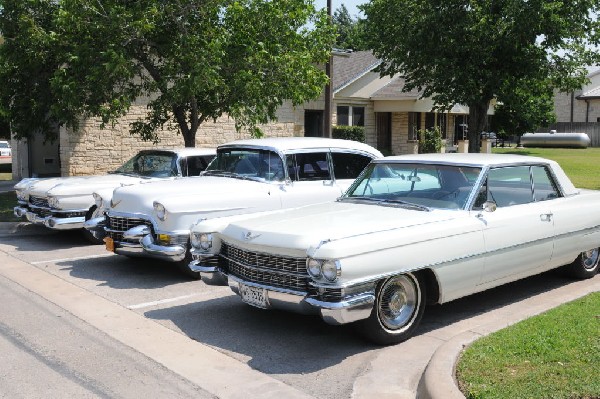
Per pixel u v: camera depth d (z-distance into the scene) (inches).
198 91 493.4
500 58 661.3
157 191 317.7
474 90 653.3
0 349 216.1
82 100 490.9
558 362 181.9
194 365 201.2
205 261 246.8
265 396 177.2
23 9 497.7
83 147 676.7
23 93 533.6
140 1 484.1
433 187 256.2
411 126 1175.0
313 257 199.0
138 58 530.0
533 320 224.4
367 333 213.0
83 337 228.8
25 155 755.4
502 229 247.1
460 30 633.0
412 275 220.2
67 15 455.5
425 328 237.8
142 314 258.1
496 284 254.1
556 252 277.1
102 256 377.1
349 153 366.3
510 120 1456.7
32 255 378.6
